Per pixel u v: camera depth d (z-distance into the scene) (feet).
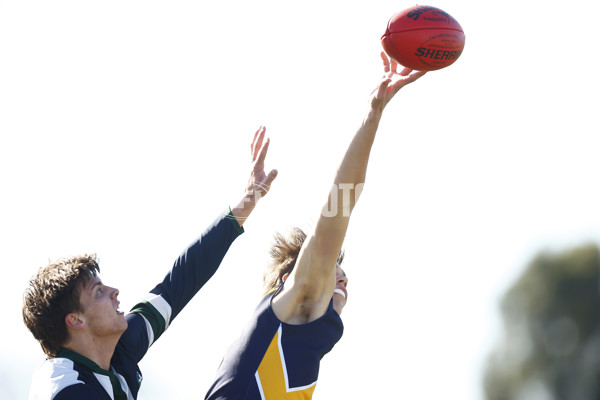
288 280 58.70
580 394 385.91
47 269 58.65
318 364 58.65
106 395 57.57
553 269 394.73
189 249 65.62
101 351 58.85
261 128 67.26
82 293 58.03
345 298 64.08
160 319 63.36
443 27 57.52
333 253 56.13
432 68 57.88
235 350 58.59
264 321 58.18
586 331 388.78
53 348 58.95
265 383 56.95
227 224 66.03
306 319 58.39
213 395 58.03
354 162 54.60
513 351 396.78
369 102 54.70
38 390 56.85
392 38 57.52
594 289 391.45
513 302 399.85
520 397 395.96
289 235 64.69
